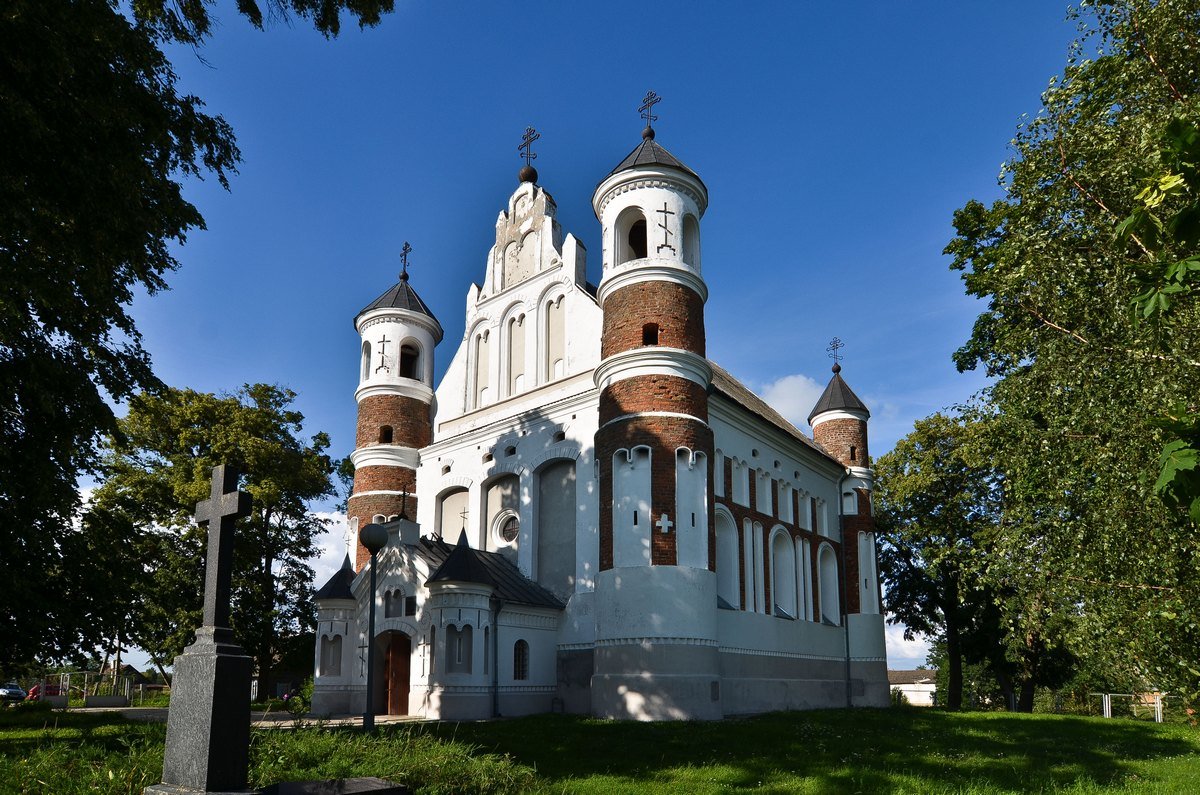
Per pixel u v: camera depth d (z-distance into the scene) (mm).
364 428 38281
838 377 47531
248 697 9484
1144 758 19828
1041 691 70375
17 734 19672
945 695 76562
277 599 39406
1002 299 14336
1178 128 7320
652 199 31328
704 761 17328
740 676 31953
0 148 13820
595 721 25047
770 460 37750
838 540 43094
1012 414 13602
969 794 14469
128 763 10281
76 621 18422
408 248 41844
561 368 34625
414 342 39625
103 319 17688
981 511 42188
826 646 39375
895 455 44844
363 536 20344
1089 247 12664
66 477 18328
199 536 35438
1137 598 11383
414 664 29203
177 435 37188
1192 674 11008
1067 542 12539
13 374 15789
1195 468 6820
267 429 38812
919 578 46031
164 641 34875
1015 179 13992
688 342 29969
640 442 28203
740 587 33219
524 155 39344
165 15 16156
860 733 23359
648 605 26812
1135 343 11008
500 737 19766
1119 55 13945
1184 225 7383
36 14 13562
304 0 16078
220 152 17922
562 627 30906
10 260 13930
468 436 36062
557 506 32844
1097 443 11805
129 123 15344
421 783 11297
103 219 15164
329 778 10641
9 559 16938
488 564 31500
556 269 35688
